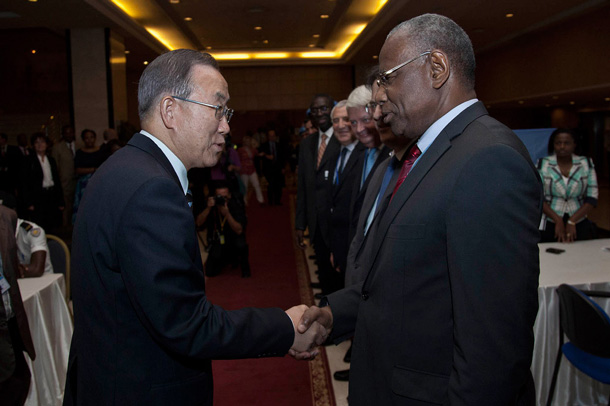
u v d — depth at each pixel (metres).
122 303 1.12
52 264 3.36
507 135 1.08
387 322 1.16
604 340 2.09
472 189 1.01
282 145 10.92
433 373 1.10
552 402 2.53
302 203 4.00
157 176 1.10
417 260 1.11
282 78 15.12
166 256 1.06
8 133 14.18
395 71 1.17
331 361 3.22
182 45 12.95
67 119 14.44
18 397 2.11
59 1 7.22
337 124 3.15
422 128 1.20
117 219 1.08
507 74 11.95
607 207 9.42
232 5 9.16
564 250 3.15
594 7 8.31
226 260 5.47
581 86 9.06
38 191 6.75
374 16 9.71
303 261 5.95
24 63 14.24
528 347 1.00
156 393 1.12
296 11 9.80
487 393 0.97
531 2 8.18
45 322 2.58
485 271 0.98
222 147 1.29
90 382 1.15
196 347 1.10
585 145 13.73
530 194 1.00
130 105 10.12
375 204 2.05
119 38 9.30
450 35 1.14
